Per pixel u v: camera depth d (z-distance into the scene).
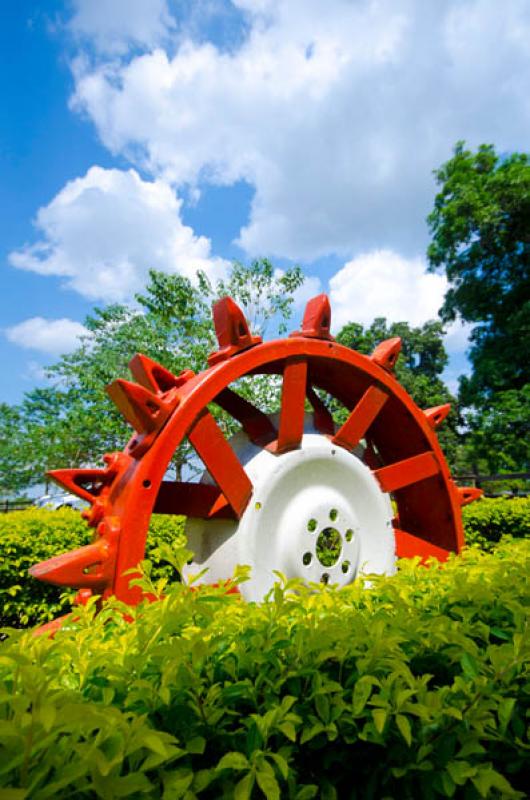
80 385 18.05
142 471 3.03
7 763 0.94
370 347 33.78
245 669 1.48
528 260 21.38
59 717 1.00
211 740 1.34
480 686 1.43
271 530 3.43
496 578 2.29
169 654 1.31
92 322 17.59
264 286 12.59
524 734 1.64
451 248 22.33
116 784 0.99
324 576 3.50
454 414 30.77
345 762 1.52
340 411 11.80
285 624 1.69
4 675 1.34
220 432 3.30
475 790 1.46
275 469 3.45
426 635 1.76
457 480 16.62
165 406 3.13
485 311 22.52
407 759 1.44
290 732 1.22
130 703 1.28
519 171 20.50
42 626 2.47
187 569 3.60
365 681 1.38
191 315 12.41
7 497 30.25
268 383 11.36
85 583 2.85
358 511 3.86
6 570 5.65
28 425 23.59
